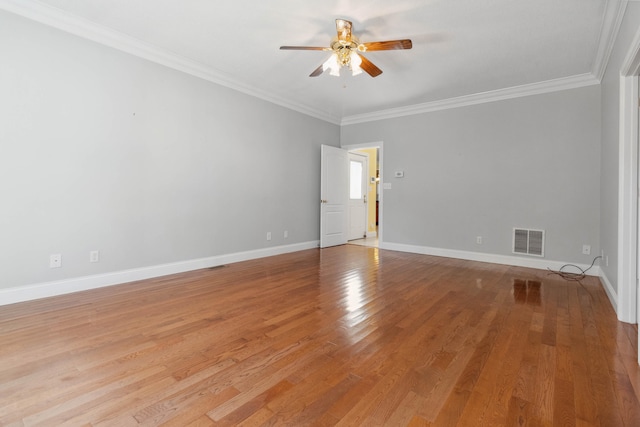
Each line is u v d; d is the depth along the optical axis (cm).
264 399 148
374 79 413
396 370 174
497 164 453
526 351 195
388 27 285
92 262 310
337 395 152
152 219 354
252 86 446
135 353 189
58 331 217
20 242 268
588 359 185
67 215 293
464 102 477
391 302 284
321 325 233
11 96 260
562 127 404
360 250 557
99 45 307
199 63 376
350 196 707
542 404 145
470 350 196
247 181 456
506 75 391
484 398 150
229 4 259
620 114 242
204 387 157
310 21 282
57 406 141
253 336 214
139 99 338
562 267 406
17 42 262
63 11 275
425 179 520
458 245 490
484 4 250
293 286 332
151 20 286
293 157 529
